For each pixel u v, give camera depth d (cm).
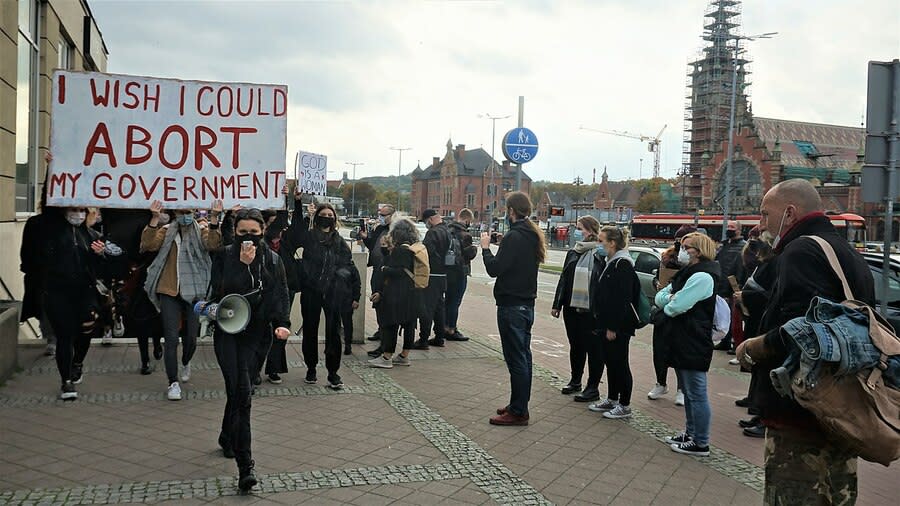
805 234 337
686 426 568
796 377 301
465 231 1057
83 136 598
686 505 448
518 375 605
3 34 888
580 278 705
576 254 730
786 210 343
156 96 613
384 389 708
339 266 699
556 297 745
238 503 414
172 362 634
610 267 635
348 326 877
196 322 679
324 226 697
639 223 6128
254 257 452
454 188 14450
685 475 504
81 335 657
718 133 9050
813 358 294
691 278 547
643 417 657
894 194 688
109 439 516
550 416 644
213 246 623
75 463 465
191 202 624
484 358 902
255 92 632
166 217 682
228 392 480
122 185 608
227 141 629
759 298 612
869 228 6347
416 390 712
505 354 610
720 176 8719
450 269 1018
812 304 306
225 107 628
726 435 618
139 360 782
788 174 8162
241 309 431
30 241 651
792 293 320
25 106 1069
